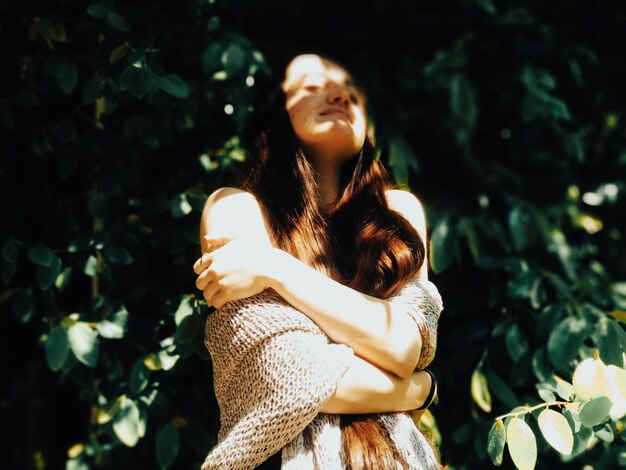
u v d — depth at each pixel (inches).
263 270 43.3
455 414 67.6
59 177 69.6
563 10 91.0
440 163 85.2
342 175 56.1
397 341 43.2
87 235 62.7
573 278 77.6
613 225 90.8
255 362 41.7
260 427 40.4
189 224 63.4
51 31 62.4
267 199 51.1
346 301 43.1
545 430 45.3
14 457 79.5
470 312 69.1
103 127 66.6
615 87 93.0
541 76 80.1
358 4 87.4
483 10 87.1
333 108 54.5
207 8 67.9
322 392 40.6
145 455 66.0
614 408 44.8
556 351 58.9
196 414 58.9
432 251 67.0
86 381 65.2
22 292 62.4
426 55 87.7
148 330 61.1
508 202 80.4
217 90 69.9
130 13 66.5
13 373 75.0
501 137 89.5
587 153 92.0
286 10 83.6
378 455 41.1
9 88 66.4
